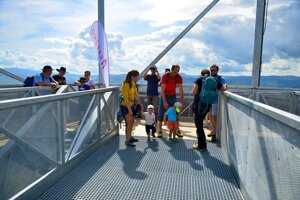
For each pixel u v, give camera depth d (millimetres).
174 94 5430
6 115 2119
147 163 3775
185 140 5152
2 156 2094
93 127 4223
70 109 3340
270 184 1890
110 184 3021
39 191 2656
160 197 2736
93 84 7109
